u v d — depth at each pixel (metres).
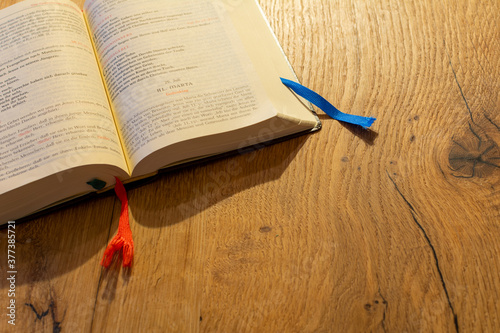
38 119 0.35
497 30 0.40
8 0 0.44
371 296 0.33
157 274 0.35
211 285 0.34
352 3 0.42
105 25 0.39
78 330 0.33
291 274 0.34
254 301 0.33
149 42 0.38
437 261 0.33
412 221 0.34
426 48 0.40
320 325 0.33
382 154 0.37
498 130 0.37
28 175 0.34
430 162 0.36
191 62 0.37
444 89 0.38
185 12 0.39
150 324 0.33
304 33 0.41
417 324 0.32
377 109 0.38
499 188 0.35
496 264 0.33
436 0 0.42
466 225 0.34
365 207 0.35
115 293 0.34
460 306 0.32
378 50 0.40
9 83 0.37
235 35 0.38
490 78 0.38
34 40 0.38
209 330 0.33
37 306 0.34
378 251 0.34
